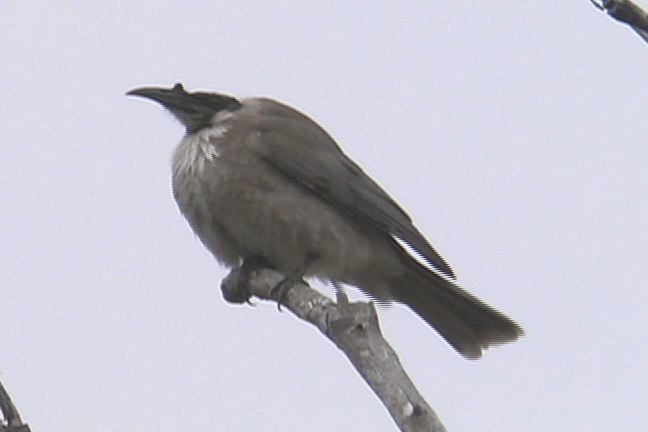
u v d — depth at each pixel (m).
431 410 7.11
